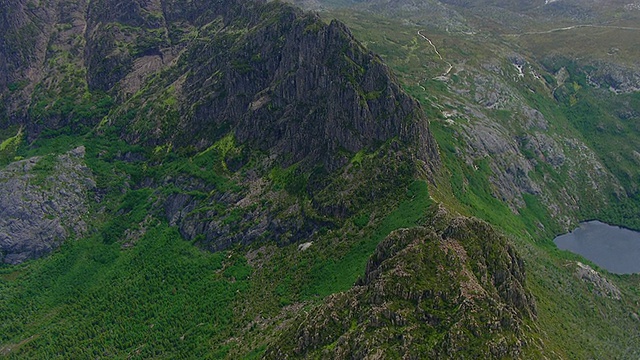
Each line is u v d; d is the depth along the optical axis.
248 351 172.00
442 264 132.88
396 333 120.56
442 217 168.88
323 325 131.50
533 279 191.25
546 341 134.50
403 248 140.12
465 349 116.06
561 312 176.75
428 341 118.31
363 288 135.62
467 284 128.00
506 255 146.00
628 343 178.75
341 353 121.88
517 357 117.44
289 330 144.75
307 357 127.31
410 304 125.75
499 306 124.75
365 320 126.00
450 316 122.12
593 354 154.62
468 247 141.75
